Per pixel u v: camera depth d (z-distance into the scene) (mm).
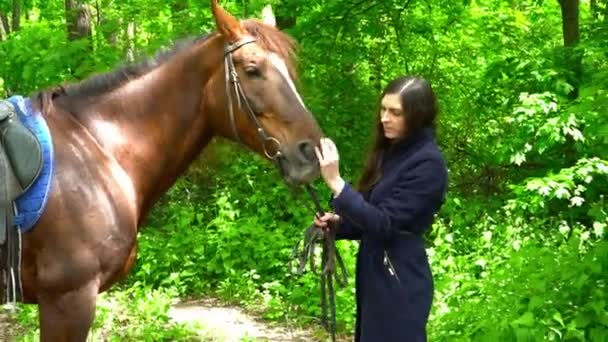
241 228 7035
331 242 3119
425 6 8398
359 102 8211
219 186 8008
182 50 3242
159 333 5309
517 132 6969
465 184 8320
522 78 7305
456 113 8656
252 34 3100
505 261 5254
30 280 3035
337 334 5430
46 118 3074
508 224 6676
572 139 7367
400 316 2965
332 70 8336
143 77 3258
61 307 3021
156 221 7688
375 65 8820
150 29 8039
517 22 8703
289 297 6117
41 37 7977
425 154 2916
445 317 4500
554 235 5871
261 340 5363
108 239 3057
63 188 2980
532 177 7203
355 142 7883
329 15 7828
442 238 6730
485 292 4703
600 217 5828
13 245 2932
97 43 7734
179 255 6977
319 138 3029
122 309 5840
